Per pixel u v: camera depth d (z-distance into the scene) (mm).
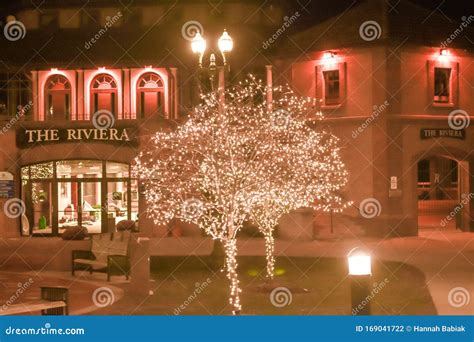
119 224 29422
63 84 32219
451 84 31000
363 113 29875
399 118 29781
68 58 32125
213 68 19484
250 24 33656
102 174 31031
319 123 30562
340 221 29891
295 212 28500
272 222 17828
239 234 29719
